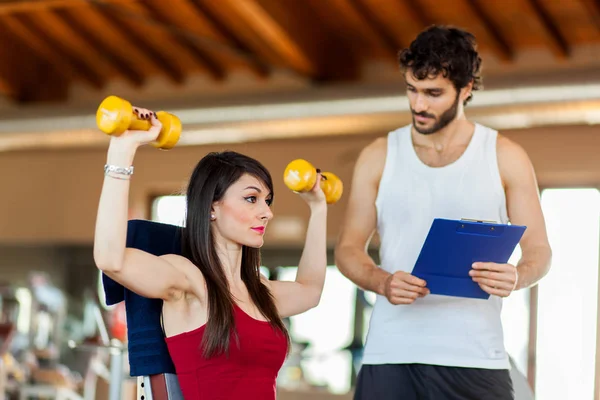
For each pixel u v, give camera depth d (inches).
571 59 483.2
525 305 470.3
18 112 575.8
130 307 113.7
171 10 493.7
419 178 137.6
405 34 485.1
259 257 119.9
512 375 150.9
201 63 559.5
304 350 506.3
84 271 625.6
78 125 554.6
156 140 106.4
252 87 570.6
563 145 494.6
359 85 481.7
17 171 653.9
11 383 372.2
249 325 110.8
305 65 501.4
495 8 456.4
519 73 446.6
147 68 580.7
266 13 464.8
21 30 557.6
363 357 137.9
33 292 490.3
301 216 557.0
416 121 134.9
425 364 132.9
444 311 133.5
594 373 450.6
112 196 101.7
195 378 108.1
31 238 644.1
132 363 112.3
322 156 559.5
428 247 121.5
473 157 136.5
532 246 135.6
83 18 538.6
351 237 142.3
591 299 461.4
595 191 486.0
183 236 114.8
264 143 576.4
